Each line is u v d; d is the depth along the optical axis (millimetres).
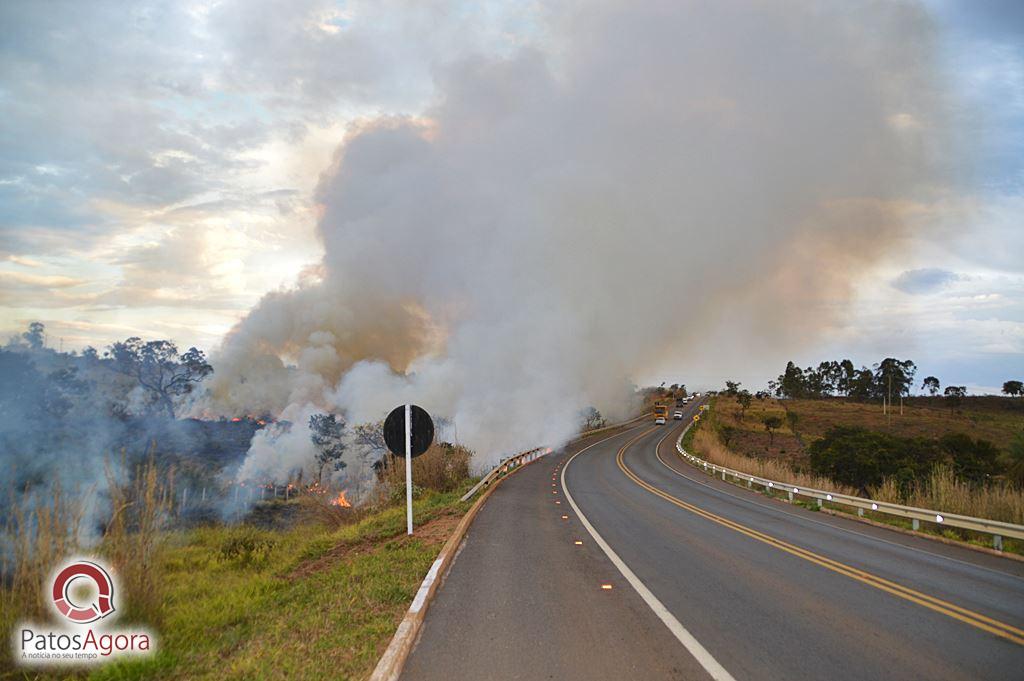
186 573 12352
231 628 7605
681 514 17719
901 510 16078
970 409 115500
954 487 16828
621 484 27953
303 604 8336
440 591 8430
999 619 7316
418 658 5793
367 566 10180
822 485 25328
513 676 5352
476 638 6371
